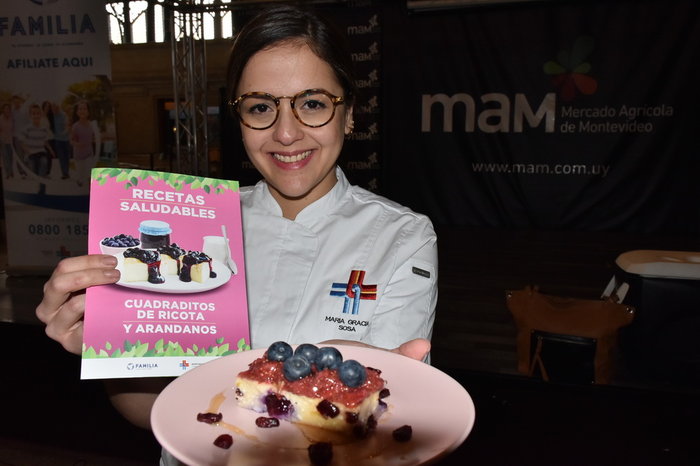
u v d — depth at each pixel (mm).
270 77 1311
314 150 1384
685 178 9625
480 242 9594
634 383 3910
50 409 4074
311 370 992
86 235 7250
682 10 9102
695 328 3709
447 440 858
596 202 10141
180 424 912
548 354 3783
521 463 3271
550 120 10070
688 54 9219
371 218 1558
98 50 6855
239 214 1260
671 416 3652
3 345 5281
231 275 1207
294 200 1562
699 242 9266
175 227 1198
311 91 1316
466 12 9953
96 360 1079
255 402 985
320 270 1490
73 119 7008
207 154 9430
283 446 902
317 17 1353
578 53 9703
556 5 9477
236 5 9055
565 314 3758
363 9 10156
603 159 9953
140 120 18734
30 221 7309
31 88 6980
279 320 1457
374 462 853
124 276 1128
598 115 9828
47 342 5348
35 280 7348
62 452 3492
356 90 1440
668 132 9562
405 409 968
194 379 1025
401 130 10742
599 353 3693
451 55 10289
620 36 9453
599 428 3590
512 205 10555
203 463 810
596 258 8492
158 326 1128
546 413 3793
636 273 3781
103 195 1183
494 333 5562
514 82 10109
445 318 6012
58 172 7141
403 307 1449
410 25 10328
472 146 10531
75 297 1117
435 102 10516
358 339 1422
